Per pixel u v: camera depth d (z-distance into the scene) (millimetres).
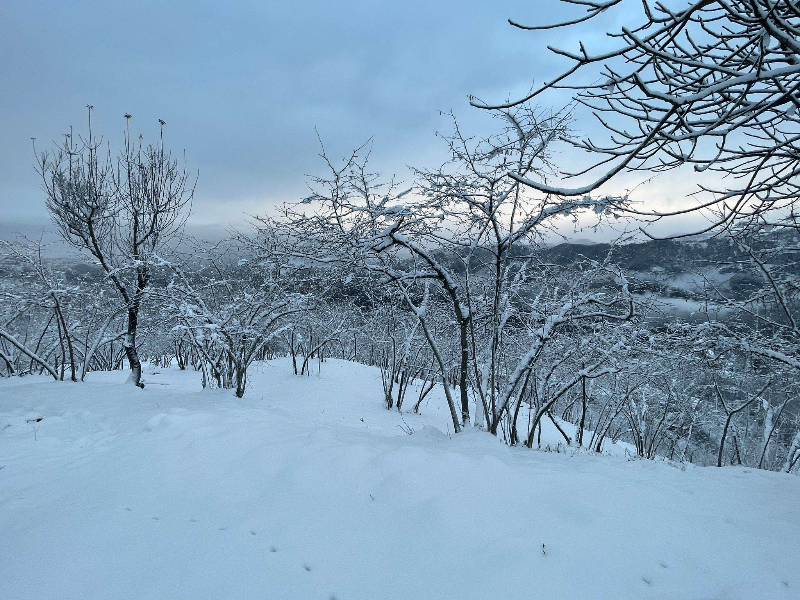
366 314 15828
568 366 10727
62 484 4102
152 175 11859
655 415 15859
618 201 3631
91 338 15789
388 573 2723
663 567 2779
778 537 3225
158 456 4457
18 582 2635
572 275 8109
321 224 6359
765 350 7289
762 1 1940
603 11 2033
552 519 3207
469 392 15531
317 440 4750
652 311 7828
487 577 2617
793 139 2318
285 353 23438
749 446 17219
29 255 12359
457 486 3578
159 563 2822
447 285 6984
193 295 9695
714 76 2592
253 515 3357
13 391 9516
